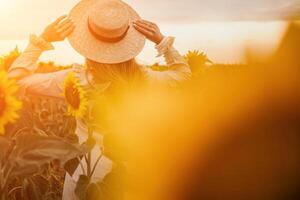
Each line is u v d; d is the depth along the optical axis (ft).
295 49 1.73
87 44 5.96
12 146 4.23
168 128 3.80
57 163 5.23
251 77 2.02
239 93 2.35
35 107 5.40
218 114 2.69
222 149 2.58
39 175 4.98
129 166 4.65
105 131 5.11
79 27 6.04
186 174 2.97
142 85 5.52
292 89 1.87
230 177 2.45
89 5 6.13
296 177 2.30
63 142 4.34
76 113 5.25
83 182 4.98
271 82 1.94
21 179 4.74
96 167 5.27
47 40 5.90
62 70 5.96
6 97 4.18
